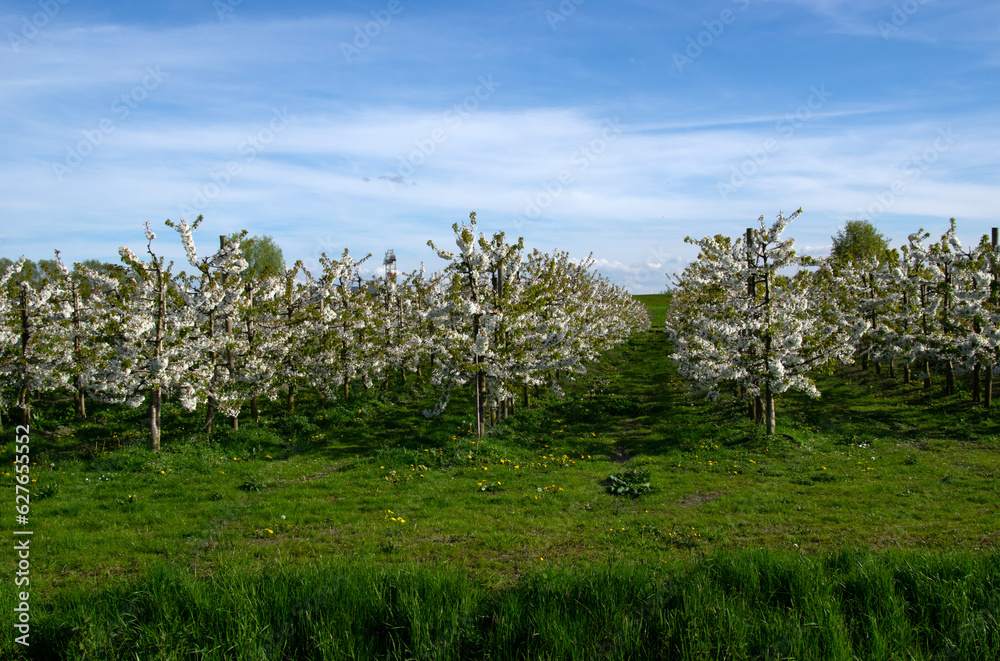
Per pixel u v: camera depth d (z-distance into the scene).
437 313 18.05
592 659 6.33
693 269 22.20
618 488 12.77
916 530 9.64
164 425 19.75
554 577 7.45
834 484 12.77
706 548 9.23
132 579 7.86
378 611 6.98
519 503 12.09
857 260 28.84
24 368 18.91
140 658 6.32
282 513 11.33
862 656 6.23
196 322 18.62
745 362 17.67
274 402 23.89
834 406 21.73
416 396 25.53
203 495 12.79
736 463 14.86
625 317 47.09
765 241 17.48
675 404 23.55
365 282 26.88
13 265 19.70
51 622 6.77
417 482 13.70
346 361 23.91
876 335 23.83
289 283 22.05
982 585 6.91
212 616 6.78
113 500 12.37
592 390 27.52
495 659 6.43
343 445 18.02
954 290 21.00
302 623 6.77
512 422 20.22
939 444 16.28
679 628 6.52
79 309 22.83
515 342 18.36
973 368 20.61
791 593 7.15
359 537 10.02
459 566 8.49
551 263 22.53
